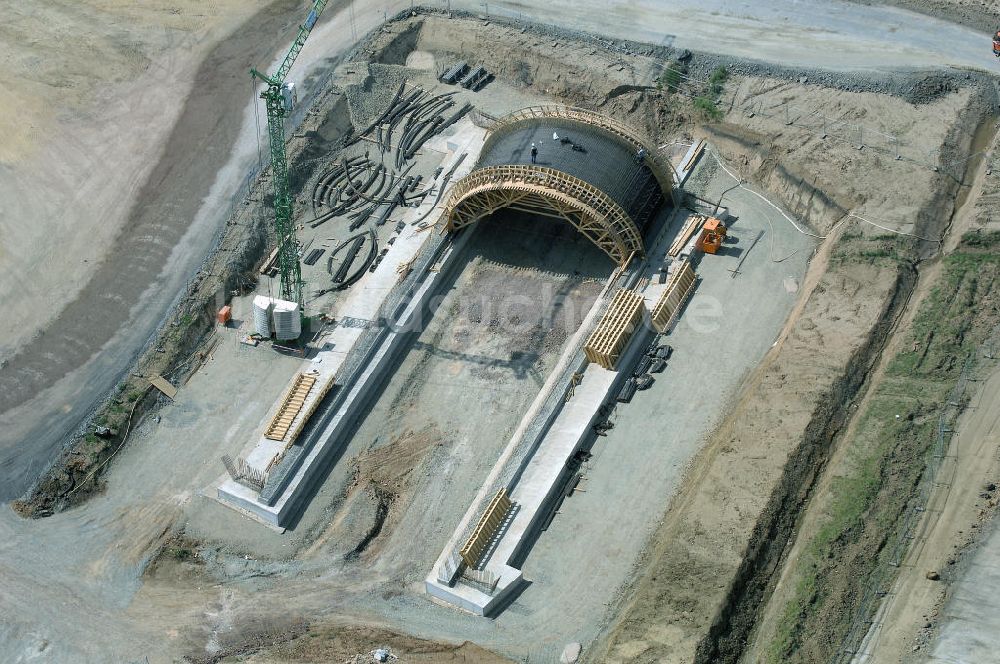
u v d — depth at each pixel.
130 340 80.25
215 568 68.62
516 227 87.44
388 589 67.31
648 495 70.19
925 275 80.62
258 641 64.69
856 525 64.81
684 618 62.09
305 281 85.00
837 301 79.00
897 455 68.19
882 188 86.88
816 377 73.50
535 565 67.50
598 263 84.62
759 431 71.06
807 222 87.94
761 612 62.75
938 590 61.53
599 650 62.81
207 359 80.12
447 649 63.66
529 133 86.56
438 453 74.00
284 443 73.62
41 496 71.31
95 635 64.88
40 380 77.56
